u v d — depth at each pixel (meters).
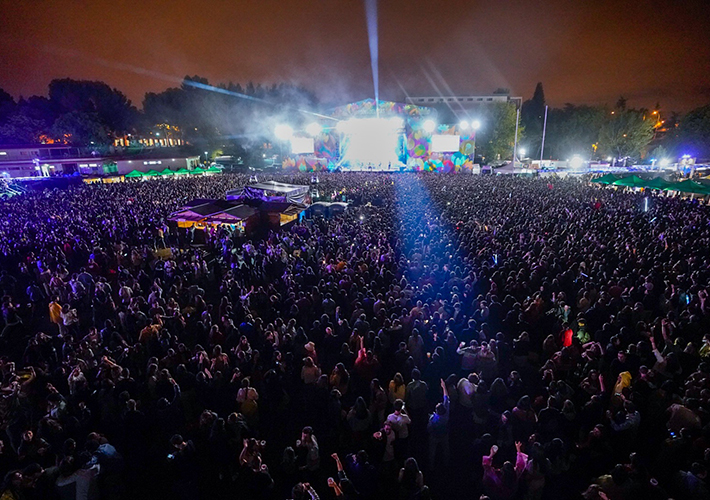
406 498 5.04
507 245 15.34
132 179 52.81
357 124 59.88
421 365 8.39
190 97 87.00
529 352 8.91
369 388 7.93
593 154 80.12
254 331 9.46
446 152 59.09
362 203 30.45
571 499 5.80
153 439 6.50
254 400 7.08
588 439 5.91
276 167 75.25
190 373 7.54
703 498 4.69
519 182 39.81
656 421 6.35
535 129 93.50
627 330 8.47
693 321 8.72
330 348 9.10
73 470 5.19
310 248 16.34
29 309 13.38
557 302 10.42
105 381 7.11
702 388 6.45
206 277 15.35
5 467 6.62
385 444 6.17
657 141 77.81
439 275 12.91
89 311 12.86
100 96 80.19
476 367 7.84
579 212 21.61
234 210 21.50
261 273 15.34
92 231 20.33
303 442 6.14
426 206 25.67
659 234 16.61
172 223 21.98
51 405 6.75
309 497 4.73
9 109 73.38
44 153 61.44
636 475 4.84
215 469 6.31
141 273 13.60
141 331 9.39
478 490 6.18
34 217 24.59
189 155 69.12
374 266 13.57
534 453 5.28
